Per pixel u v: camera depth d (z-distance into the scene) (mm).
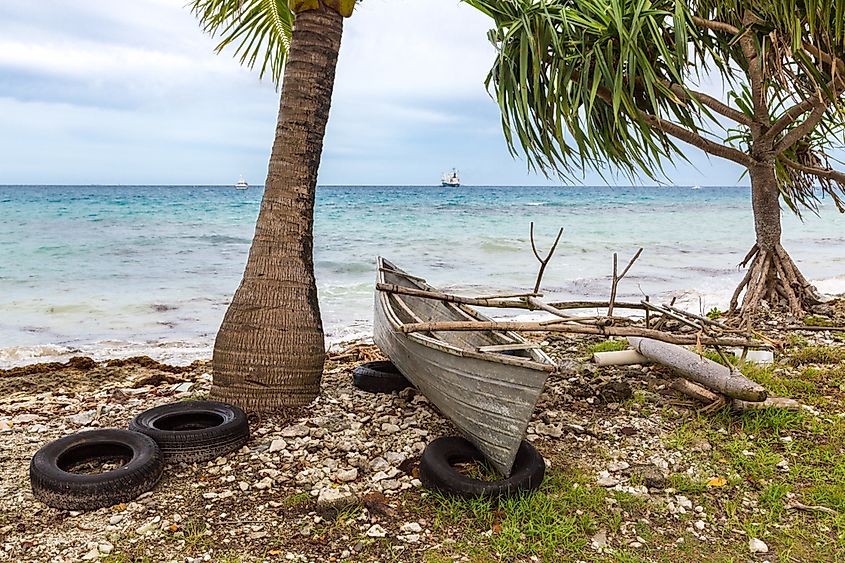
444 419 5070
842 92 6496
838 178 8398
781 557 3355
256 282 5098
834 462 4332
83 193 61156
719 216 35750
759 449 4527
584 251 19484
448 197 59000
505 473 4039
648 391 5762
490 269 15727
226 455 4430
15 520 3656
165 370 7297
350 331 9516
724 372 5180
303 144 5098
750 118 7664
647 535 3566
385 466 4254
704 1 7016
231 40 6766
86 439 4176
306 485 4062
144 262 16250
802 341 7156
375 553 3379
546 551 3375
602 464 4383
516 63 6785
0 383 6660
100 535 3514
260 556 3336
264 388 5082
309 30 5066
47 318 10234
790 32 5863
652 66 6969
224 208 38125
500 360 3879
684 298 11852
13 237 21219
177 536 3504
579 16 6684
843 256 18594
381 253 18859
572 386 5867
